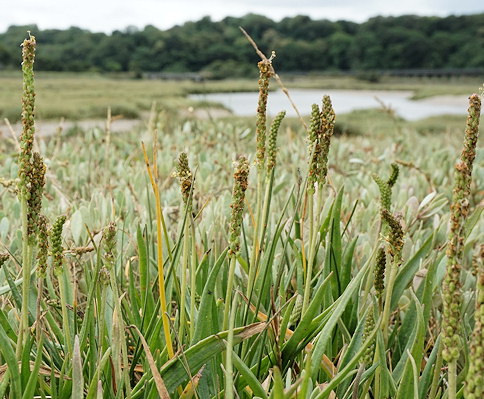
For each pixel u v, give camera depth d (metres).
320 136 1.64
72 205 3.11
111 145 6.27
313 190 1.69
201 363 1.49
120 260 2.23
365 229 3.18
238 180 1.49
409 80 128.25
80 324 1.88
